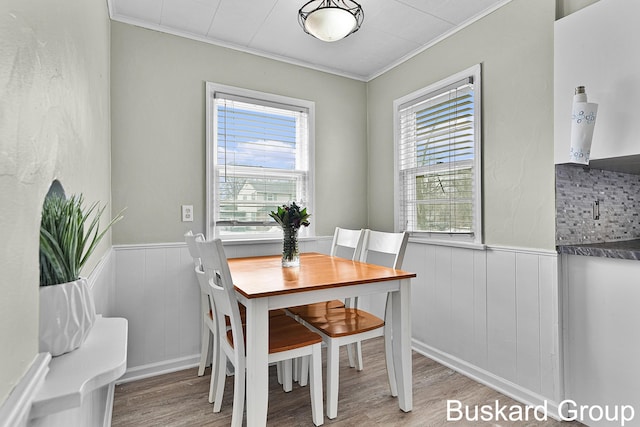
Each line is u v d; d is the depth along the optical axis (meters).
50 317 0.66
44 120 0.67
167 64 2.36
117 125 2.19
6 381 0.45
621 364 1.57
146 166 2.28
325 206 2.99
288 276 1.76
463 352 2.29
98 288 1.41
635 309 1.52
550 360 1.81
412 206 2.78
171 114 2.37
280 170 2.80
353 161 3.14
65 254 0.72
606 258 1.62
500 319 2.06
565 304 1.78
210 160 2.47
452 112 2.41
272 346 1.58
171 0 2.07
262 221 2.71
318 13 1.81
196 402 1.95
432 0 2.08
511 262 2.00
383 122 3.03
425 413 1.82
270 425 1.73
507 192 2.04
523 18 1.95
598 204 1.98
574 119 1.56
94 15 1.46
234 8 2.15
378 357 2.53
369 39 2.53
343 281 1.64
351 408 1.87
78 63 1.07
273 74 2.76
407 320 1.83
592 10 1.62
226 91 2.55
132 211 2.23
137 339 2.24
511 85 2.02
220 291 1.57
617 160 1.65
